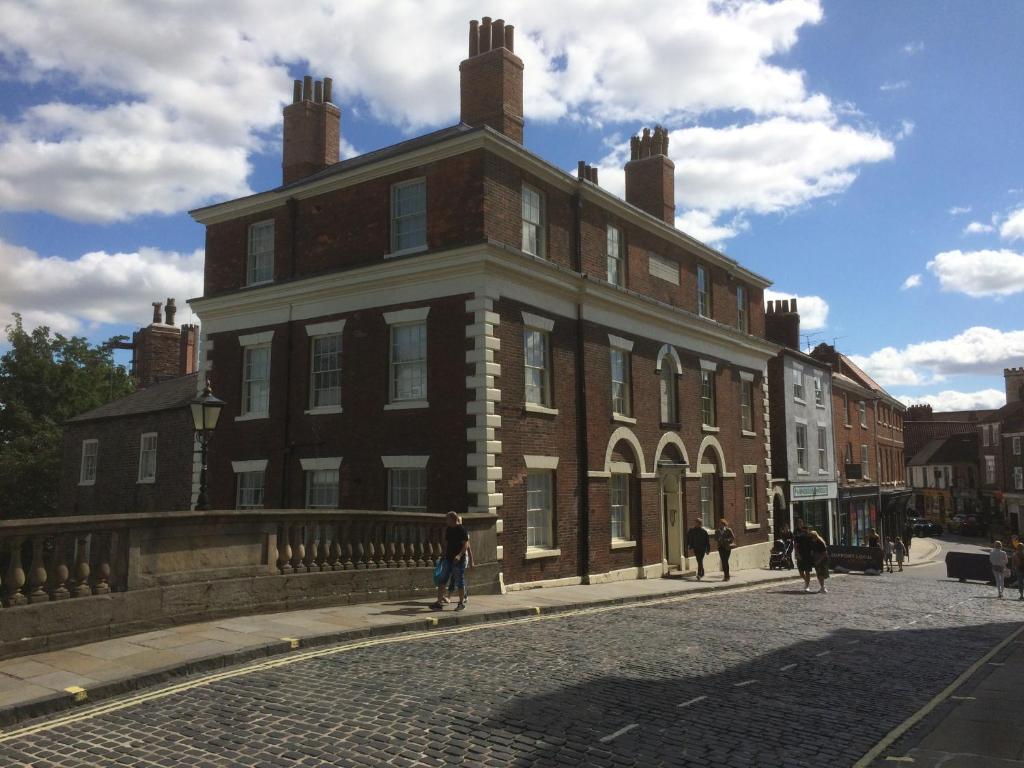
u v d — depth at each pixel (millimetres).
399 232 19688
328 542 13812
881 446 52625
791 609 17062
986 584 28609
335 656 9883
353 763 6105
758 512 30547
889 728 7543
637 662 10195
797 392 37281
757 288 32156
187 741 6570
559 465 19828
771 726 7457
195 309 22922
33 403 39156
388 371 19156
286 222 21672
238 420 21781
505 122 20672
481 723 7145
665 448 24688
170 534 11062
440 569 13859
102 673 8344
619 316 22703
